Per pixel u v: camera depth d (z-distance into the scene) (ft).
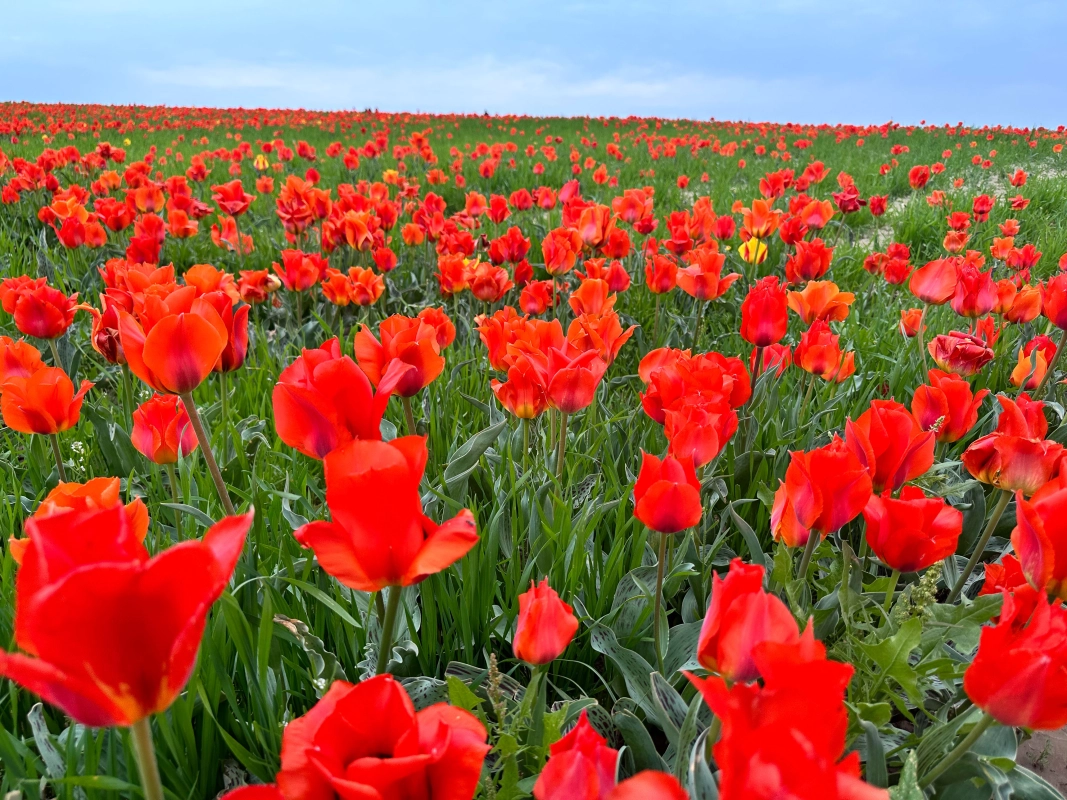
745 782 2.01
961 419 7.12
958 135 71.51
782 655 2.22
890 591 5.30
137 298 8.91
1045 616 3.44
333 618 6.06
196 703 5.23
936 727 4.50
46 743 4.60
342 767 2.50
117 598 2.14
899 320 16.14
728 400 6.53
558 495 7.49
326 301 17.71
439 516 7.27
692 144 59.31
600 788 2.74
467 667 5.80
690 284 12.90
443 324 9.57
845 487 4.81
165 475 9.24
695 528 7.22
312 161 48.73
